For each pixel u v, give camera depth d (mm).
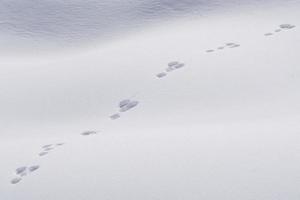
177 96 11336
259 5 23000
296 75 11266
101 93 12867
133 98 11922
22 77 15742
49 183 6375
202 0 25281
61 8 27250
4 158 8008
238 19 20672
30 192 6227
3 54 21250
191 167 5914
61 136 9555
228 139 6738
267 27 17672
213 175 5551
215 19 21547
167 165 6141
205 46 15445
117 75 14008
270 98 9906
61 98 13133
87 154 7285
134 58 15469
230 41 15734
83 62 16625
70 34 24188
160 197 5336
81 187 6020
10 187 6574
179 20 22922
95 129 9969
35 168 7137
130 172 6156
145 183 5750
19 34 24375
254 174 5336
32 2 28062
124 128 9430
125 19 24984
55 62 17656
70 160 7145
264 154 5836
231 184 5238
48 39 23812
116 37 22656
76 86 13859
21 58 20375
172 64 13922
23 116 12258
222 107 9930
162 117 9953
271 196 4801
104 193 5727
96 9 26797
